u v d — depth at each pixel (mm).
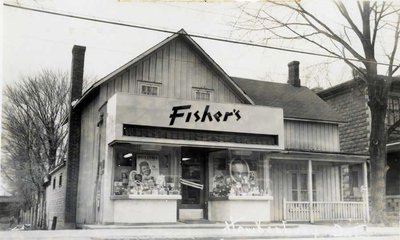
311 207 18547
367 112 22188
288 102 21547
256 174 17609
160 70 17578
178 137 15375
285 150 17844
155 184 15562
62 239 10695
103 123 16062
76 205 18062
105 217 14688
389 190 22219
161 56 17688
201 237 11828
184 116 15484
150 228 14055
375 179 17609
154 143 14930
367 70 18156
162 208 14992
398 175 21953
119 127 14438
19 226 25422
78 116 18828
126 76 17031
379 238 13016
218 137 16156
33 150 26172
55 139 26312
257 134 16906
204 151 17422
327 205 19188
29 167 26562
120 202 14523
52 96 25531
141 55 16984
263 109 17062
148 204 14828
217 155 17516
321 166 20531
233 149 16703
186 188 16953
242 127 16516
